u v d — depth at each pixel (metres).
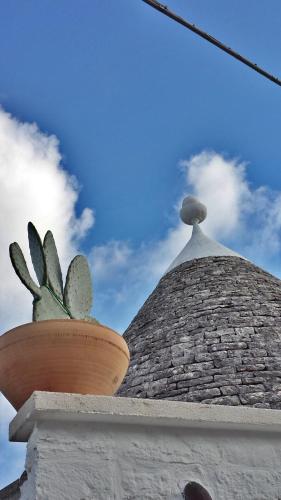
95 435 3.31
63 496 3.10
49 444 3.20
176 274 12.73
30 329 3.37
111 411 3.32
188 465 3.46
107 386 3.50
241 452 3.64
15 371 3.38
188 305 11.23
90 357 3.41
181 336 10.36
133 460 3.34
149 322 11.30
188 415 3.52
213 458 3.55
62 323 3.40
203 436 3.60
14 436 3.36
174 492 3.35
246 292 11.38
